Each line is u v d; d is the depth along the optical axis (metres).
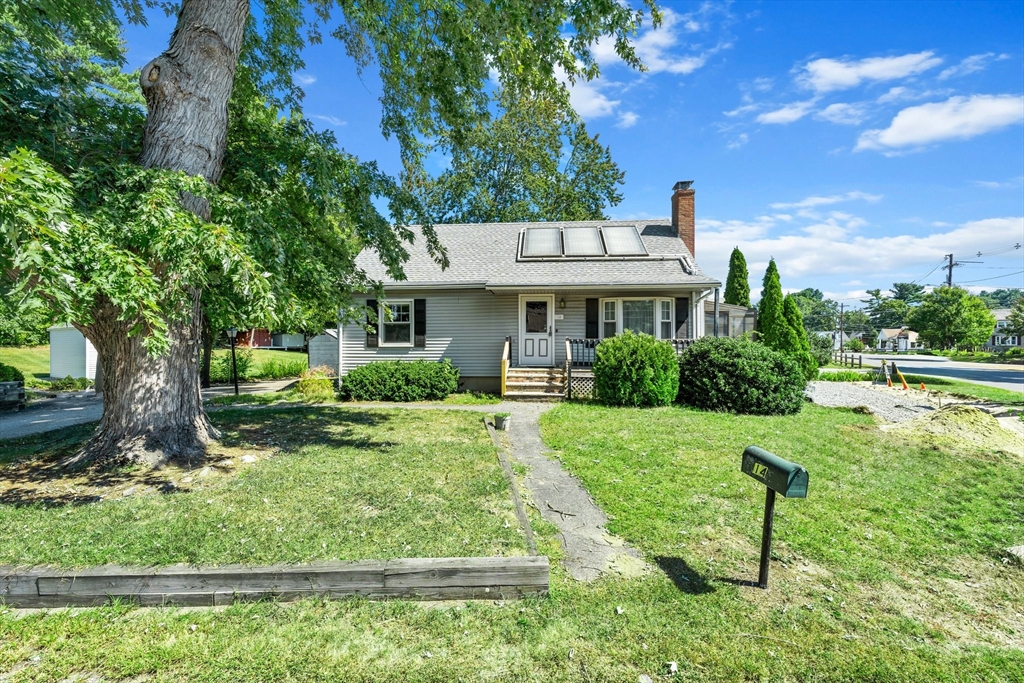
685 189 15.95
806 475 3.04
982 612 3.14
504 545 3.57
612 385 10.66
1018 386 16.81
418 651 2.56
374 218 8.12
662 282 12.48
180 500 4.35
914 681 2.42
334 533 3.69
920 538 4.19
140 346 5.63
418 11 7.79
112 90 12.57
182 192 5.61
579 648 2.61
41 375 21.86
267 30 8.64
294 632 2.70
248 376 21.41
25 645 2.57
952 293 47.28
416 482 5.02
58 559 3.16
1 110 5.04
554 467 6.05
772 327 18.16
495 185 26.95
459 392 13.66
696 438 7.35
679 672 2.45
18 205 3.41
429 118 9.34
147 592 2.97
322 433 7.44
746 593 3.23
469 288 13.65
